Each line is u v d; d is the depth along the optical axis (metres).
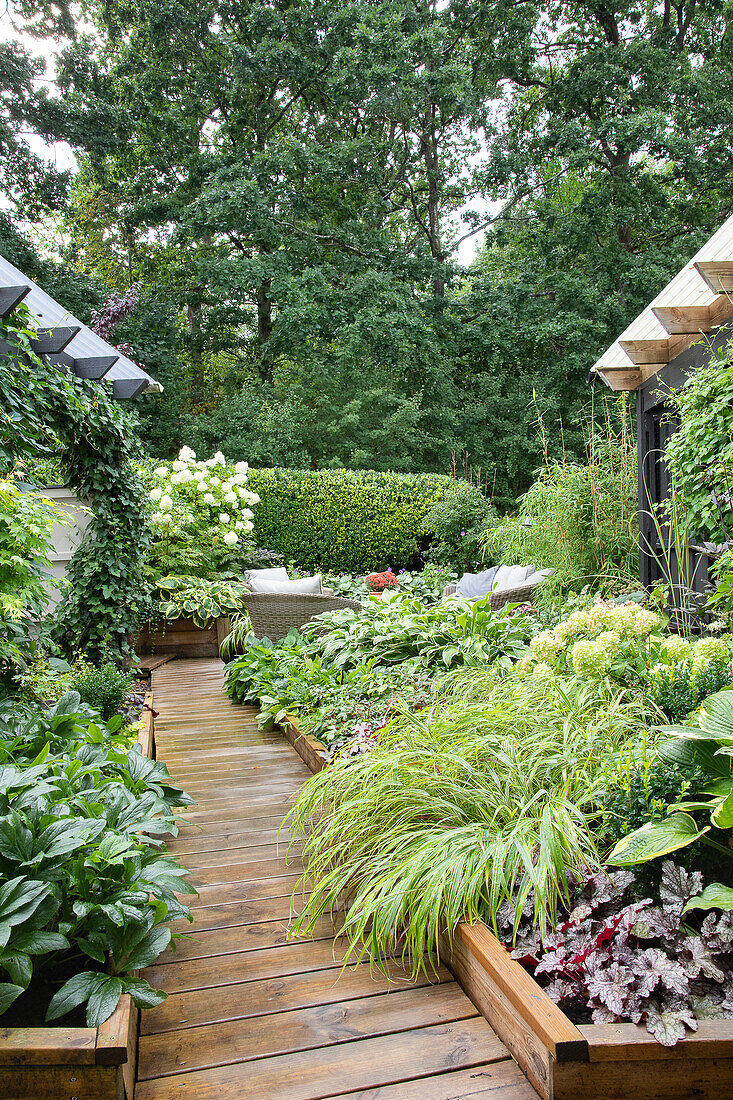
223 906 2.37
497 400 14.86
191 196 14.78
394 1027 1.76
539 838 1.90
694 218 15.37
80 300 13.34
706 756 1.97
